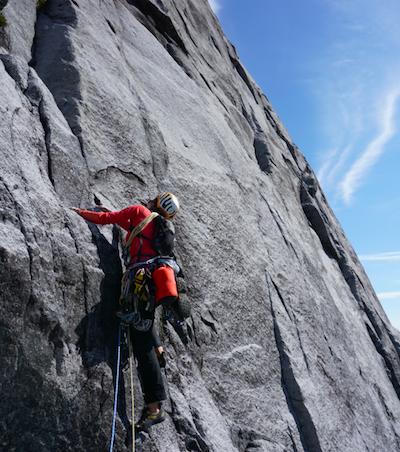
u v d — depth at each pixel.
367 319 10.68
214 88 10.00
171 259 4.59
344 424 7.02
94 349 4.30
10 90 4.93
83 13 6.90
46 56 6.05
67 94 5.61
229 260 6.64
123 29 8.02
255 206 8.27
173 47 9.37
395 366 10.37
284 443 5.80
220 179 7.50
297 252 8.75
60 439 3.87
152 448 4.35
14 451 3.69
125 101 6.33
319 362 7.29
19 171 4.38
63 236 4.41
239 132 9.84
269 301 7.05
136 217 4.70
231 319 6.16
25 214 4.17
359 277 11.63
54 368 3.97
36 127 4.90
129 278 4.42
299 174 11.80
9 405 3.73
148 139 6.34
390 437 8.24
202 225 6.48
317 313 8.12
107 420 4.14
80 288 4.36
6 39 5.66
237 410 5.51
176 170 6.57
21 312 3.90
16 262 3.91
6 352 3.78
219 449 4.84
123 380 4.41
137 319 4.29
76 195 4.92
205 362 5.51
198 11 11.66
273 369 6.41
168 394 4.78
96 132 5.59
